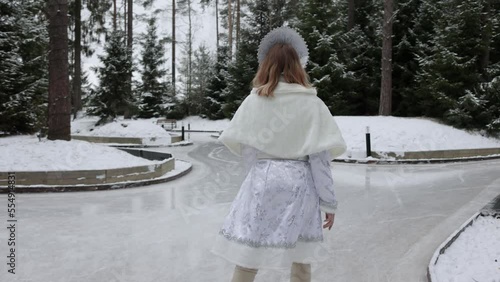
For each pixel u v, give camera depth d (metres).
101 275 4.11
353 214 7.17
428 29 25.14
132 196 8.55
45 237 5.43
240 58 33.19
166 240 5.39
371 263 4.65
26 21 20.19
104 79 29.09
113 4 40.59
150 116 41.44
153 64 41.72
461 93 21.47
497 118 20.42
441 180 11.23
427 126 19.22
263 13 32.91
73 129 28.62
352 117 20.55
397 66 25.56
